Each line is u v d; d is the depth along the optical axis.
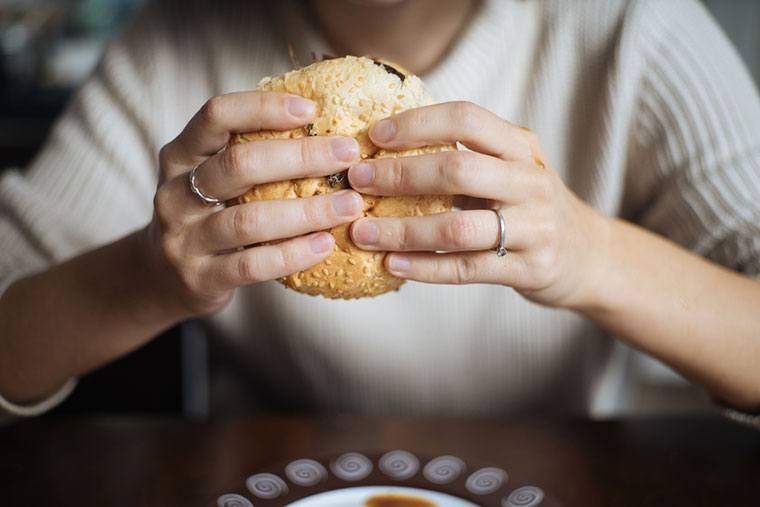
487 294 0.73
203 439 0.62
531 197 0.46
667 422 0.63
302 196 0.45
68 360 0.60
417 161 0.44
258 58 0.75
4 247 0.69
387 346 0.75
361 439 0.62
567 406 0.78
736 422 0.63
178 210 0.47
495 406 0.78
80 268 0.58
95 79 0.77
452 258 0.47
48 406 0.64
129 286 0.56
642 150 0.71
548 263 0.48
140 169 0.76
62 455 0.60
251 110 0.44
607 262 0.54
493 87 0.72
